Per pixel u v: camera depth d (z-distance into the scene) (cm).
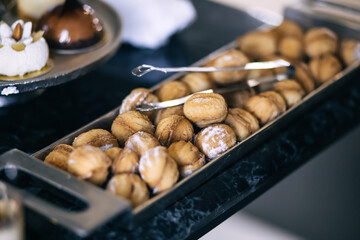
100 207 59
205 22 104
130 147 68
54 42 84
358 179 98
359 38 96
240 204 70
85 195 60
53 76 77
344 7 101
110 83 88
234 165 73
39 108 82
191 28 102
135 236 63
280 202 102
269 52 91
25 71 77
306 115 84
